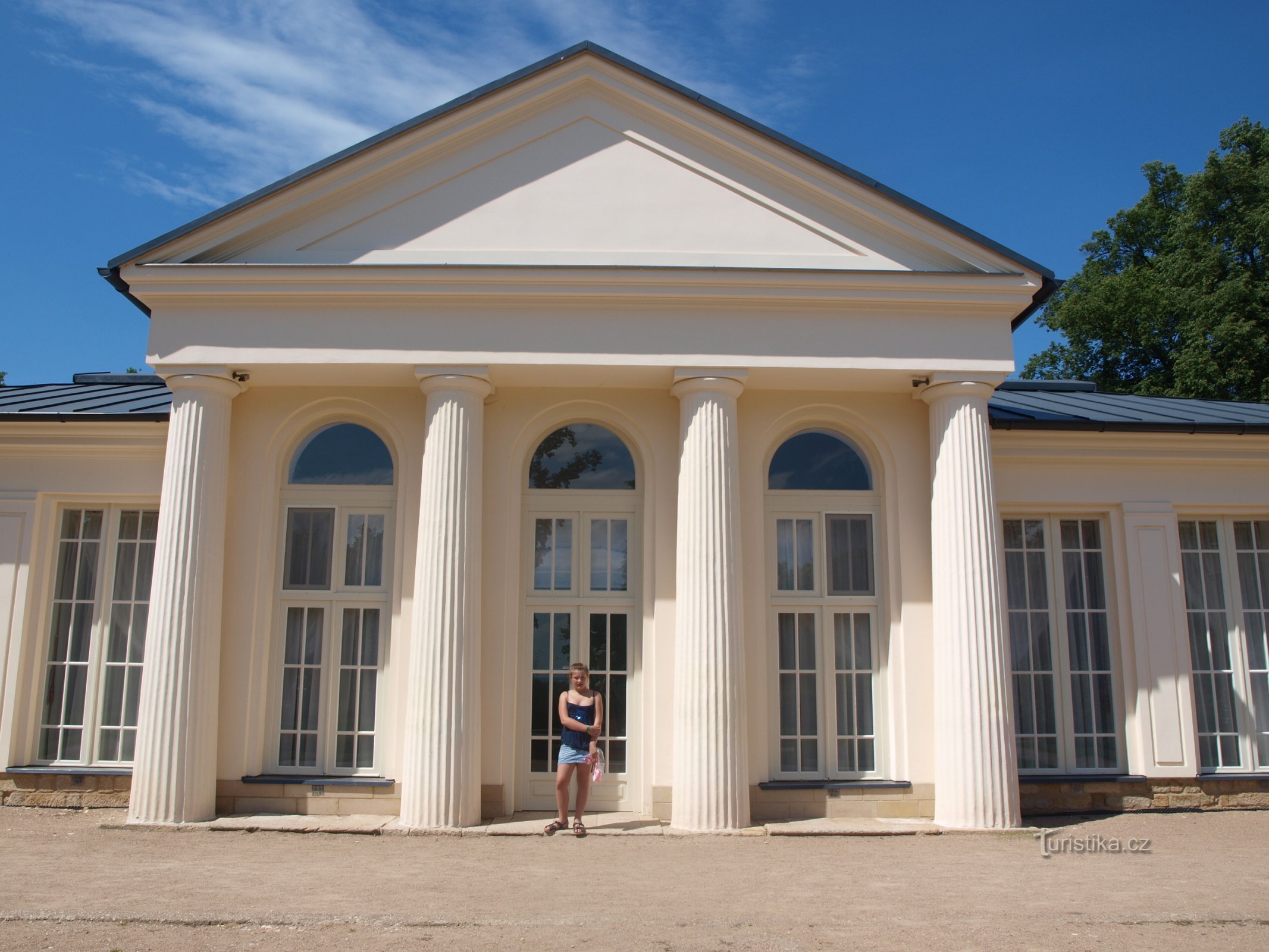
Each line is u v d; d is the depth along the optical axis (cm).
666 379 1173
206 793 1077
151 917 664
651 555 1190
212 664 1099
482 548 1175
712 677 1077
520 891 766
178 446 1114
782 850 970
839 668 1202
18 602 1232
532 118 1196
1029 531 1295
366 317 1130
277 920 663
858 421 1233
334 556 1198
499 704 1142
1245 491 1301
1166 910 712
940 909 716
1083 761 1245
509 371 1145
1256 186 3009
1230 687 1279
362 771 1157
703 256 1176
